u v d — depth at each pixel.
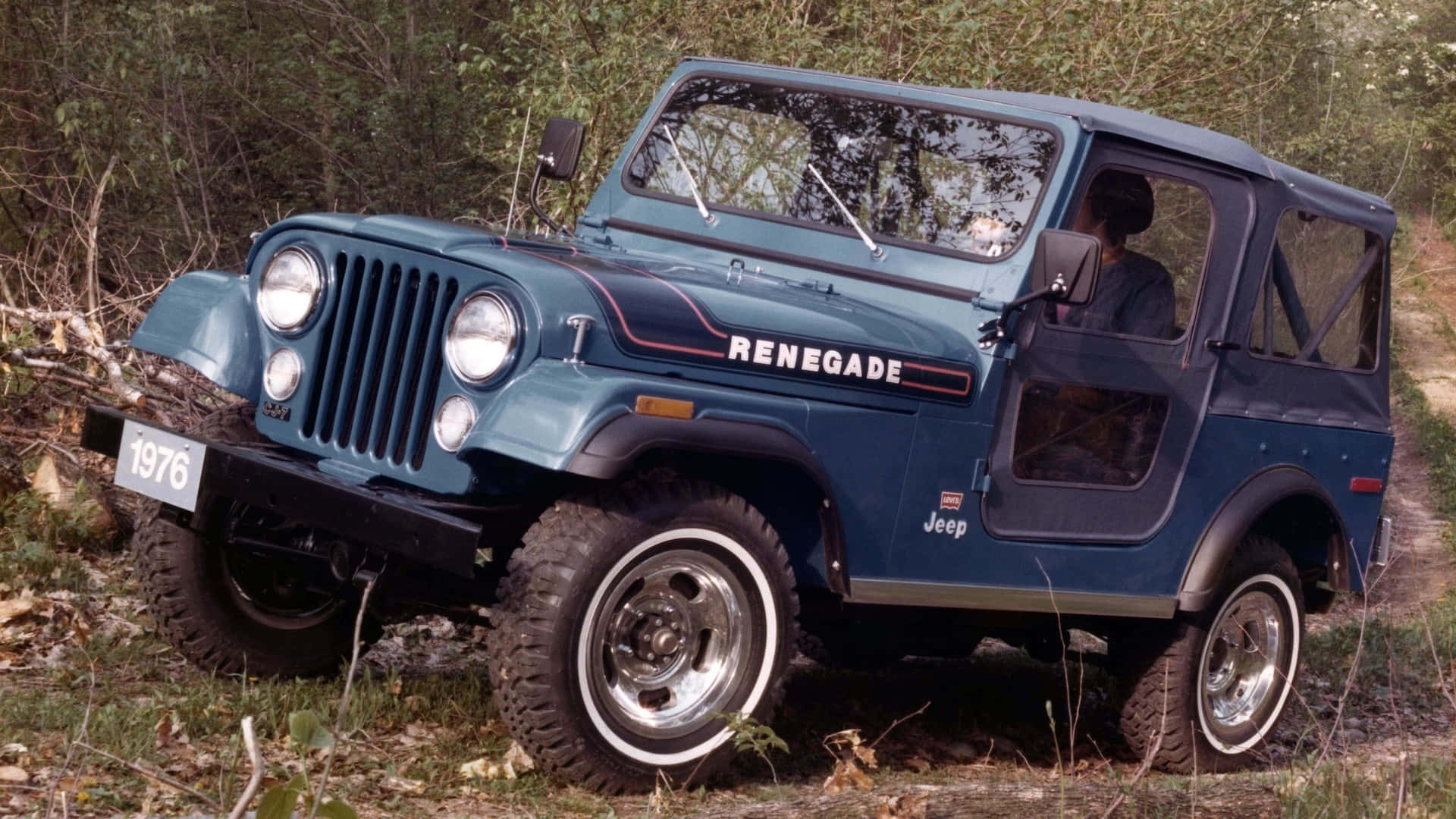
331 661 4.82
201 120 15.03
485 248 3.99
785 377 4.04
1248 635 5.68
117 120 13.21
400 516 3.65
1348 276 5.82
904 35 11.87
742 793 4.18
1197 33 12.37
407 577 4.10
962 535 4.50
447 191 15.74
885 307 4.59
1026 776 5.14
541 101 10.84
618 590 3.84
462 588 4.22
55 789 3.16
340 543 4.09
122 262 11.52
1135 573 5.04
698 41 11.51
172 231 13.47
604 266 4.12
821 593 4.71
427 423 3.92
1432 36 27.50
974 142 4.77
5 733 3.78
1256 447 5.41
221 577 4.57
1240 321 5.26
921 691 6.31
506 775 3.97
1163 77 12.67
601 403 3.62
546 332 3.71
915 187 4.79
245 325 4.30
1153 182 4.89
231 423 4.39
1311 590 6.20
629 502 3.85
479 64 11.71
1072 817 3.64
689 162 5.22
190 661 4.62
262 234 4.36
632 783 3.94
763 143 5.12
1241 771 5.64
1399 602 10.95
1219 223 5.14
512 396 3.69
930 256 4.66
